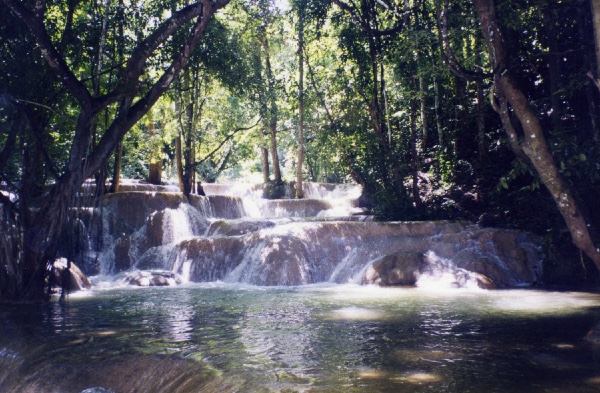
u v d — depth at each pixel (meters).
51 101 12.79
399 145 22.45
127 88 11.39
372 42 20.23
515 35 11.70
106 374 5.61
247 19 23.41
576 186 10.93
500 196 17.59
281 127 33.75
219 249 16.83
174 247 17.83
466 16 12.52
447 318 8.42
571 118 14.96
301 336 6.93
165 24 11.84
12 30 12.13
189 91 23.34
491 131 21.12
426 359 5.64
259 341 6.59
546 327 7.52
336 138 23.38
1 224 11.18
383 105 22.62
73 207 11.34
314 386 4.64
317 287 14.26
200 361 5.56
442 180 21.06
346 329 7.46
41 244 11.23
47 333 7.34
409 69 19.28
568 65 14.29
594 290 12.44
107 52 15.27
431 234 16.30
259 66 23.53
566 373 5.07
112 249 18.75
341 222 16.70
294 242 15.89
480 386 4.65
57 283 12.91
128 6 16.52
